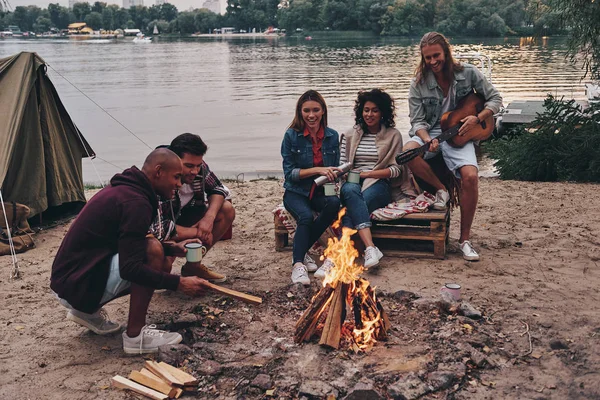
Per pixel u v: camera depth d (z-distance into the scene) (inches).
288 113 1032.2
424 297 193.6
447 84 233.9
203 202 213.5
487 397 142.7
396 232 229.6
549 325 176.4
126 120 986.1
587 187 360.8
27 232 270.1
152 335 166.1
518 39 3095.5
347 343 163.5
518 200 323.0
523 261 229.1
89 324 174.7
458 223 279.6
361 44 3656.5
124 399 145.6
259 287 208.8
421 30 4424.2
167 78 1843.0
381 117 238.4
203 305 191.8
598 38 426.3
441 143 236.1
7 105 285.0
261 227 283.1
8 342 174.2
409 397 140.2
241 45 4493.1
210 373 152.8
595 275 215.3
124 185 159.8
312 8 6003.9
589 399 141.9
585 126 421.7
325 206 218.2
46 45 5472.4
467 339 164.7
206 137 793.6
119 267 155.8
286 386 145.9
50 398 146.4
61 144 312.3
